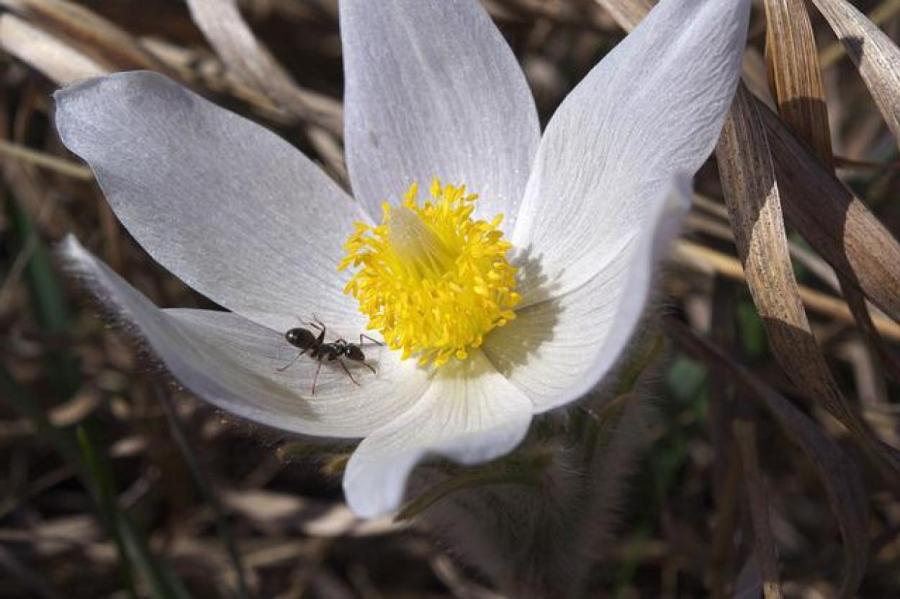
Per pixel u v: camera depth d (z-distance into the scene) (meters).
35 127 0.21
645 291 0.11
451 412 0.14
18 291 0.20
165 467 0.19
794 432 0.15
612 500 0.14
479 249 0.14
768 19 0.15
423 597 0.19
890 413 0.17
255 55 0.18
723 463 0.17
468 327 0.14
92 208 0.20
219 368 0.14
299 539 0.19
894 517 0.18
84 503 0.20
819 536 0.19
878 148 0.19
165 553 0.19
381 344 0.15
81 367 0.20
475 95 0.15
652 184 0.14
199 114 0.15
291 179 0.15
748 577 0.15
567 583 0.15
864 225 0.15
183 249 0.15
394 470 0.12
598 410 0.13
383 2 0.15
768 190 0.15
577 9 0.19
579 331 0.14
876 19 0.18
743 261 0.15
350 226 0.15
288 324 0.15
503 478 0.13
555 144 0.15
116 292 0.12
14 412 0.20
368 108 0.15
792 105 0.15
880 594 0.18
